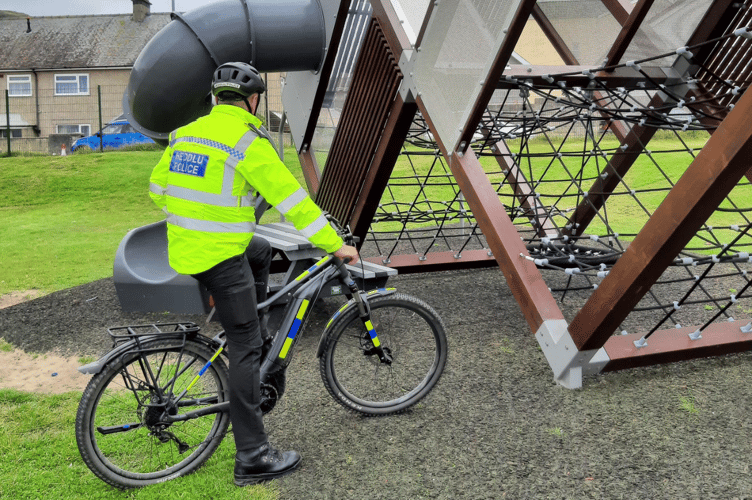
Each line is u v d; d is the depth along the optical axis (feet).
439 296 17.33
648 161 37.24
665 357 11.35
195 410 8.79
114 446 9.46
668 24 14.89
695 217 8.48
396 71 13.76
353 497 8.32
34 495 8.36
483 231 12.03
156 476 8.69
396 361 11.23
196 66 16.17
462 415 10.47
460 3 11.52
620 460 9.04
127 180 40.70
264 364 9.21
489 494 8.34
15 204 36.55
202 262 7.98
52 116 102.83
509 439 9.69
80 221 31.17
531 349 13.32
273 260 17.72
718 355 11.85
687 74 15.35
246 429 8.54
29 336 14.89
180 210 8.00
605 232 24.02
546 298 11.26
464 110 11.61
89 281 19.74
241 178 7.97
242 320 8.29
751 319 13.61
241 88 7.98
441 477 8.74
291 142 56.59
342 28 16.43
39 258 23.09
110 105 101.71
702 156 8.28
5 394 11.50
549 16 17.15
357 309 10.01
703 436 9.59
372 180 15.11
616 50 15.12
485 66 10.77
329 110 18.58
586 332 10.18
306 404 10.97
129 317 16.07
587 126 14.52
